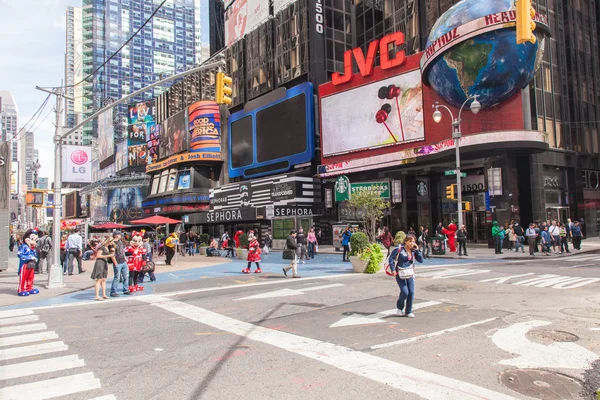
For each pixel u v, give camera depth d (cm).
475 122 2733
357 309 902
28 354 626
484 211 3241
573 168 3297
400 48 3691
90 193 8925
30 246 1280
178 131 6275
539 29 2522
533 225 2205
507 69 2495
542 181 2964
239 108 5294
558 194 3228
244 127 5009
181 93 6969
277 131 4459
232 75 5422
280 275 1623
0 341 706
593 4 3719
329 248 3484
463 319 781
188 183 5944
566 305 880
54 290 1358
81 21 14388
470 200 3350
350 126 3653
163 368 550
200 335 719
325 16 4259
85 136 13050
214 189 5331
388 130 3356
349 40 4406
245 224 4800
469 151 2639
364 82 3556
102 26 14412
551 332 677
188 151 5984
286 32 4481
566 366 524
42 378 518
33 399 450
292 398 441
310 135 4038
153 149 6975
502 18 2422
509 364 534
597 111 3547
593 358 551
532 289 1095
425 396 439
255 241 1764
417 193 3603
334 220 3975
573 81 3366
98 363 577
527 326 716
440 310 865
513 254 2278
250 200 4628
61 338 723
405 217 3566
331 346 630
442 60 2681
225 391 465
